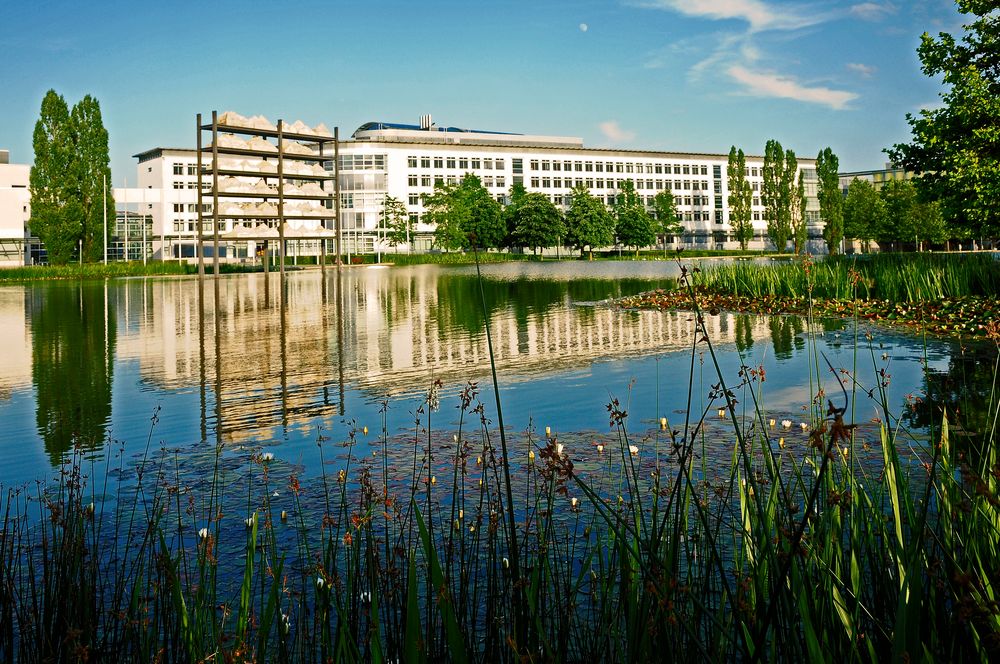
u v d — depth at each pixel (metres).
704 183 110.88
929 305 14.08
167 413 6.93
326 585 2.23
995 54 16.59
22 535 3.67
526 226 78.62
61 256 53.44
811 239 114.38
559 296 22.59
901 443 4.72
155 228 79.38
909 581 1.73
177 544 3.53
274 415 6.77
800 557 1.86
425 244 93.44
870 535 2.41
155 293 28.16
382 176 91.50
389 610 2.37
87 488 4.56
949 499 2.25
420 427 6.09
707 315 15.69
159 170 81.19
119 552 3.40
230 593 2.90
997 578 1.77
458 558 3.06
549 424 6.05
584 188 84.69
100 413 6.97
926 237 73.44
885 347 9.85
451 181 79.94
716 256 88.12
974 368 7.91
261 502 4.18
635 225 86.81
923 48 17.39
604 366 9.12
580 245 82.06
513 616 2.00
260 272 50.12
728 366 8.80
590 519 3.61
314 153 46.38
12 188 66.44
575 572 2.92
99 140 55.00
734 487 3.91
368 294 25.31
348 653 1.94
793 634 1.73
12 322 16.94
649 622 1.79
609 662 2.04
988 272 15.59
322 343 12.17
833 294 17.14
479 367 9.33
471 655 2.19
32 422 6.60
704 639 2.09
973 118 16.50
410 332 13.54
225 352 11.29
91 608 2.44
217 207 41.66
